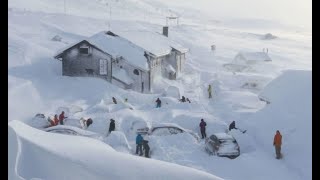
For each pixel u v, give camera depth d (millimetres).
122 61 61938
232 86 71625
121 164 19359
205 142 31609
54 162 19062
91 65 62094
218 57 118125
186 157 29984
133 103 52000
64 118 38094
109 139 32094
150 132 35406
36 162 19125
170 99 49719
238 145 30562
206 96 59406
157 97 52188
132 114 40344
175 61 73188
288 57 128875
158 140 32656
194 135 34500
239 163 28844
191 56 114188
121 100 52125
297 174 27500
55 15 154875
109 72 61656
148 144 30844
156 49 66000
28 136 21000
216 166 28375
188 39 147625
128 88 61469
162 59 69500
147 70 61219
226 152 29641
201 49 130250
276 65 103750
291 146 30906
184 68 81625
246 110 47531
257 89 70000
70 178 18453
